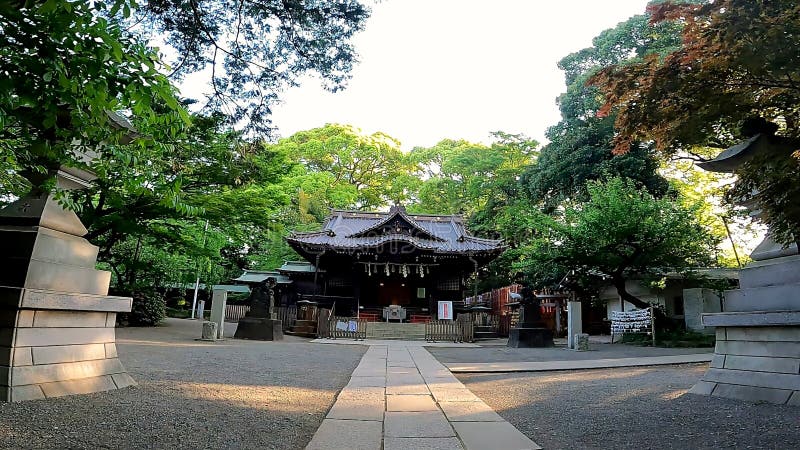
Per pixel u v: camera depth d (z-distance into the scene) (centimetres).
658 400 684
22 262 541
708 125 549
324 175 4284
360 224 3616
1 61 292
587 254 2047
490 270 3794
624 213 1944
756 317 667
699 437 477
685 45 535
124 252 2247
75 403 512
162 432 439
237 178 1539
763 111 545
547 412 617
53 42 290
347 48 880
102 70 303
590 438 484
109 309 624
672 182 2558
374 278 3541
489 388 835
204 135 1414
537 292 2639
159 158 662
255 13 793
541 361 1298
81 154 597
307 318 2417
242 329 1884
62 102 351
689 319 2067
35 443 376
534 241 2603
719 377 718
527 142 3788
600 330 2895
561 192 2822
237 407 571
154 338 1526
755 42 433
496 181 3681
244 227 1936
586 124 2733
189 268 2731
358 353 1484
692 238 1988
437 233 3544
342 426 508
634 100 561
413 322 3058
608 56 2647
